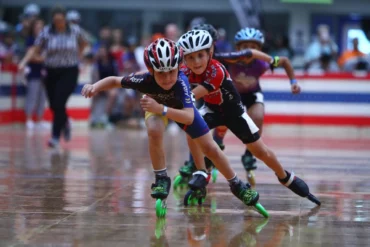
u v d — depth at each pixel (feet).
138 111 143.64
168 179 44.32
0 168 67.72
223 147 59.82
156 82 42.42
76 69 90.94
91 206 46.62
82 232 38.19
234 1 143.54
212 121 49.52
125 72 135.33
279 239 37.01
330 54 144.77
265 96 134.21
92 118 139.33
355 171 69.10
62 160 75.92
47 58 90.38
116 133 123.44
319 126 133.28
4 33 138.72
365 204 48.85
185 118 41.78
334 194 53.47
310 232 38.93
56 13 88.84
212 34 54.95
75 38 90.48
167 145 97.55
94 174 64.03
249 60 55.11
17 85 134.00
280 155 84.69
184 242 36.04
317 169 70.38
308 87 133.28
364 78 131.85
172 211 45.32
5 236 37.01
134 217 42.86
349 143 106.52
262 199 50.60
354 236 38.01
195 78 47.55
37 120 129.70
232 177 44.32
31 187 55.21
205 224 40.93
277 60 56.34
